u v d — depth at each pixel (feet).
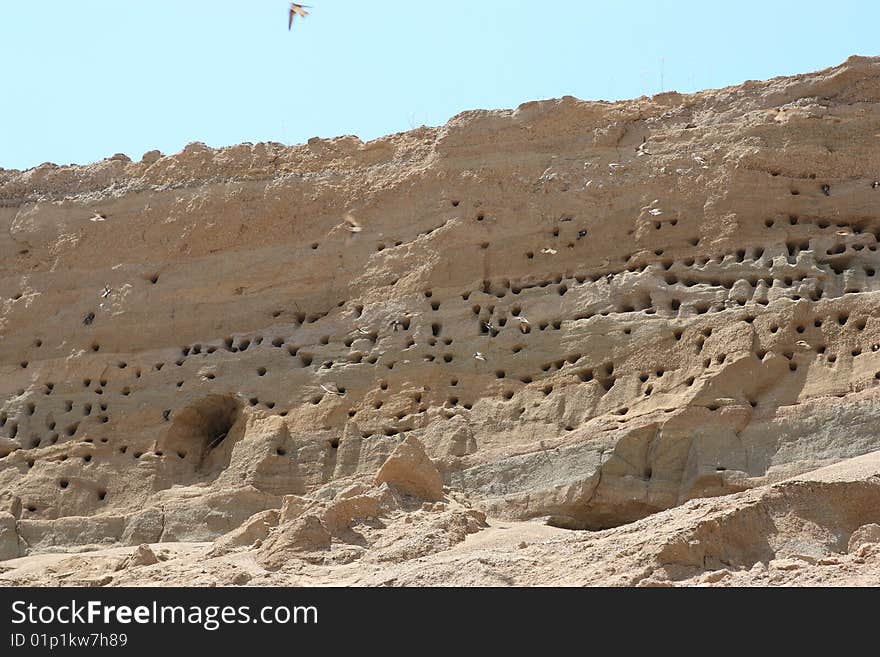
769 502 170.09
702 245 253.03
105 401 276.21
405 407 254.06
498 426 246.27
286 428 258.98
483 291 263.08
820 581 150.30
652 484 229.45
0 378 286.25
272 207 286.66
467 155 277.03
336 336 268.62
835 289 241.35
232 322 278.87
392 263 271.69
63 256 297.33
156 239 292.40
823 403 227.40
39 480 266.16
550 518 231.50
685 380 237.45
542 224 264.93
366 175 284.61
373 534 195.21
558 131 273.95
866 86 263.90
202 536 248.11
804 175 256.32
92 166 308.19
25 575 206.49
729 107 267.80
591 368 246.47
